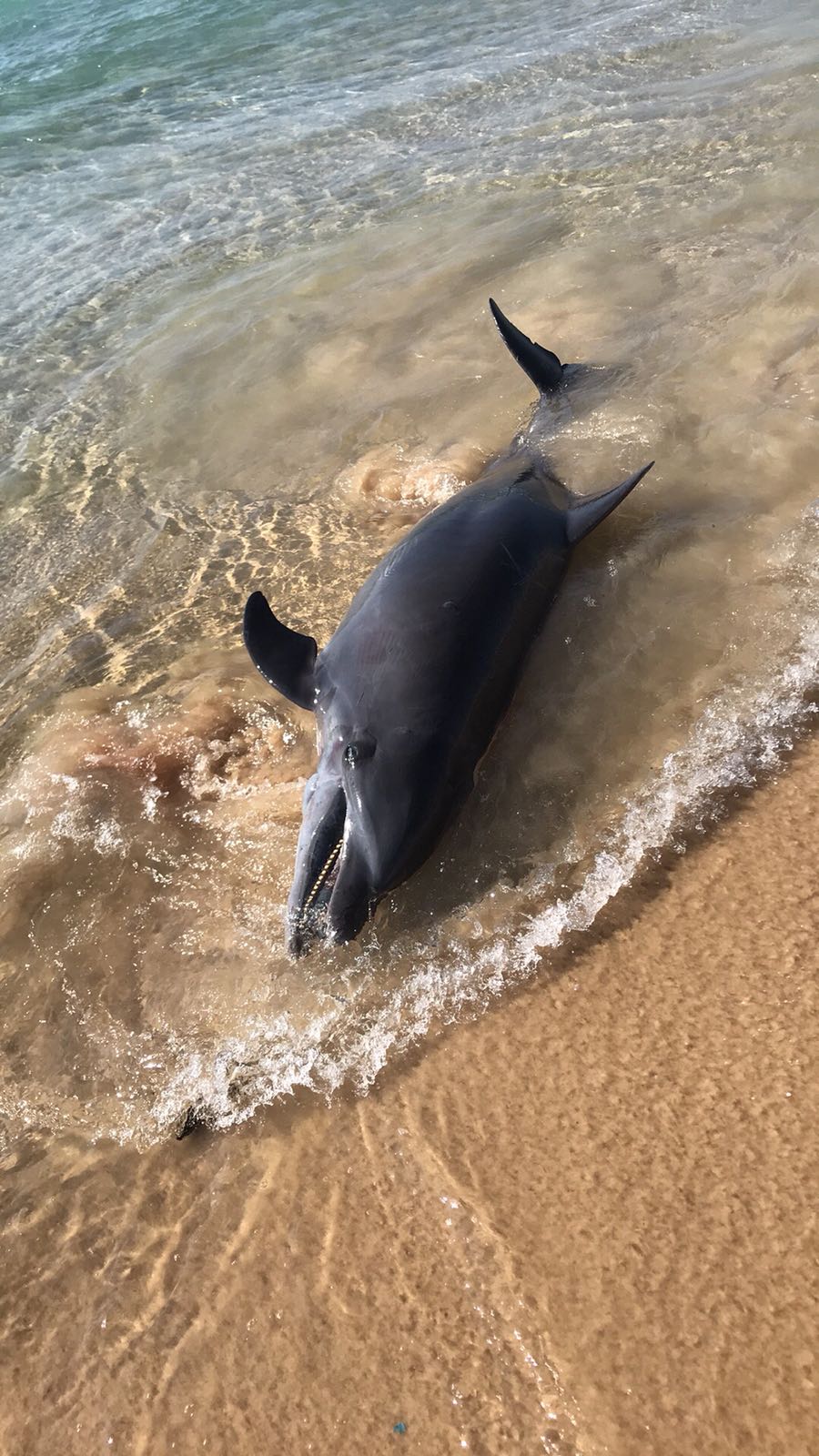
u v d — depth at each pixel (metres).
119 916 1.85
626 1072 1.57
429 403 3.15
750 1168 1.44
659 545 2.38
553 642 2.20
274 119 5.62
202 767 2.08
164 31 7.43
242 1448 1.28
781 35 5.33
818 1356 1.27
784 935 1.70
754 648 2.11
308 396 3.30
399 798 1.77
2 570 2.75
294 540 2.71
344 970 1.72
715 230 3.73
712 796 1.89
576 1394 1.28
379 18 7.02
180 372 3.52
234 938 1.79
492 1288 1.38
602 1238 1.40
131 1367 1.36
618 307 3.39
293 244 4.26
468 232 4.08
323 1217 1.47
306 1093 1.60
